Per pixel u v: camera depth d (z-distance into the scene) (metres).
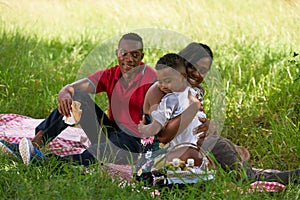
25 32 10.84
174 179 4.78
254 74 7.96
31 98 7.43
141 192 4.64
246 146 6.16
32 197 4.46
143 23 12.16
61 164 5.13
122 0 14.45
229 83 7.68
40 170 4.95
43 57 9.22
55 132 5.52
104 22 12.75
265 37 9.89
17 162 5.33
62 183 4.65
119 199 4.48
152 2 13.99
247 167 5.18
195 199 4.61
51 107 7.25
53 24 12.50
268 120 6.61
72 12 13.90
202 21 11.57
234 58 8.59
